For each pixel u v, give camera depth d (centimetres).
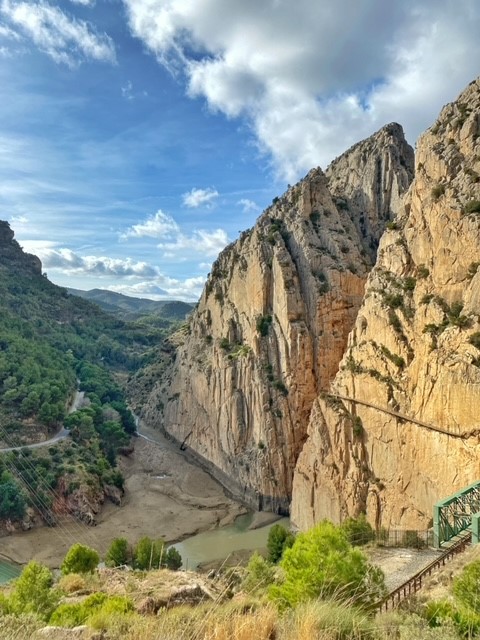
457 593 1678
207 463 11081
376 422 6200
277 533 6047
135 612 2019
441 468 5038
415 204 6669
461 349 5056
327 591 1831
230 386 10206
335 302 8894
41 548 7306
